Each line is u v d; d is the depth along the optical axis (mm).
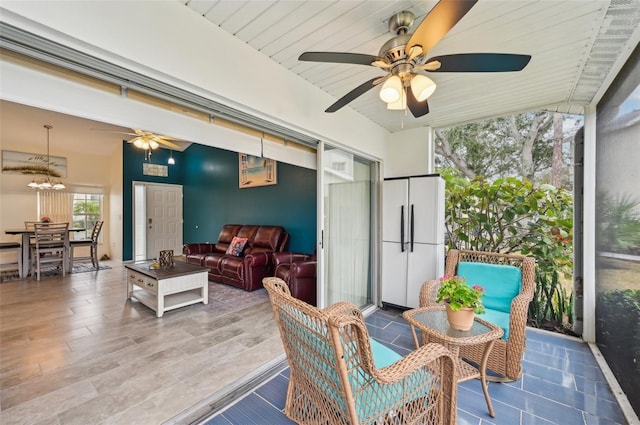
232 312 3363
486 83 2395
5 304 3609
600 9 1537
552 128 3621
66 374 2061
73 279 4938
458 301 1803
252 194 5727
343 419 1176
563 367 2211
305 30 1788
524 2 1505
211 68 1699
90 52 1267
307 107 2426
